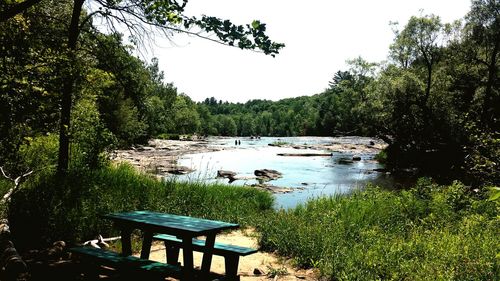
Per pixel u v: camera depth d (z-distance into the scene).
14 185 8.49
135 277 4.51
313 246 6.58
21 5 4.18
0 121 4.48
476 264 5.36
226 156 39.88
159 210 8.70
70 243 6.59
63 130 7.86
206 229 4.35
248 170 28.94
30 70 4.80
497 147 10.47
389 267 5.52
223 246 5.18
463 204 9.69
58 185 8.30
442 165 28.98
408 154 33.44
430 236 7.07
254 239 8.01
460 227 7.73
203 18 4.34
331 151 47.59
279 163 34.03
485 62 32.91
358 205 10.06
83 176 9.12
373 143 56.12
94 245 6.54
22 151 9.59
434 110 34.06
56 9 8.84
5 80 4.48
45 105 4.95
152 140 58.59
